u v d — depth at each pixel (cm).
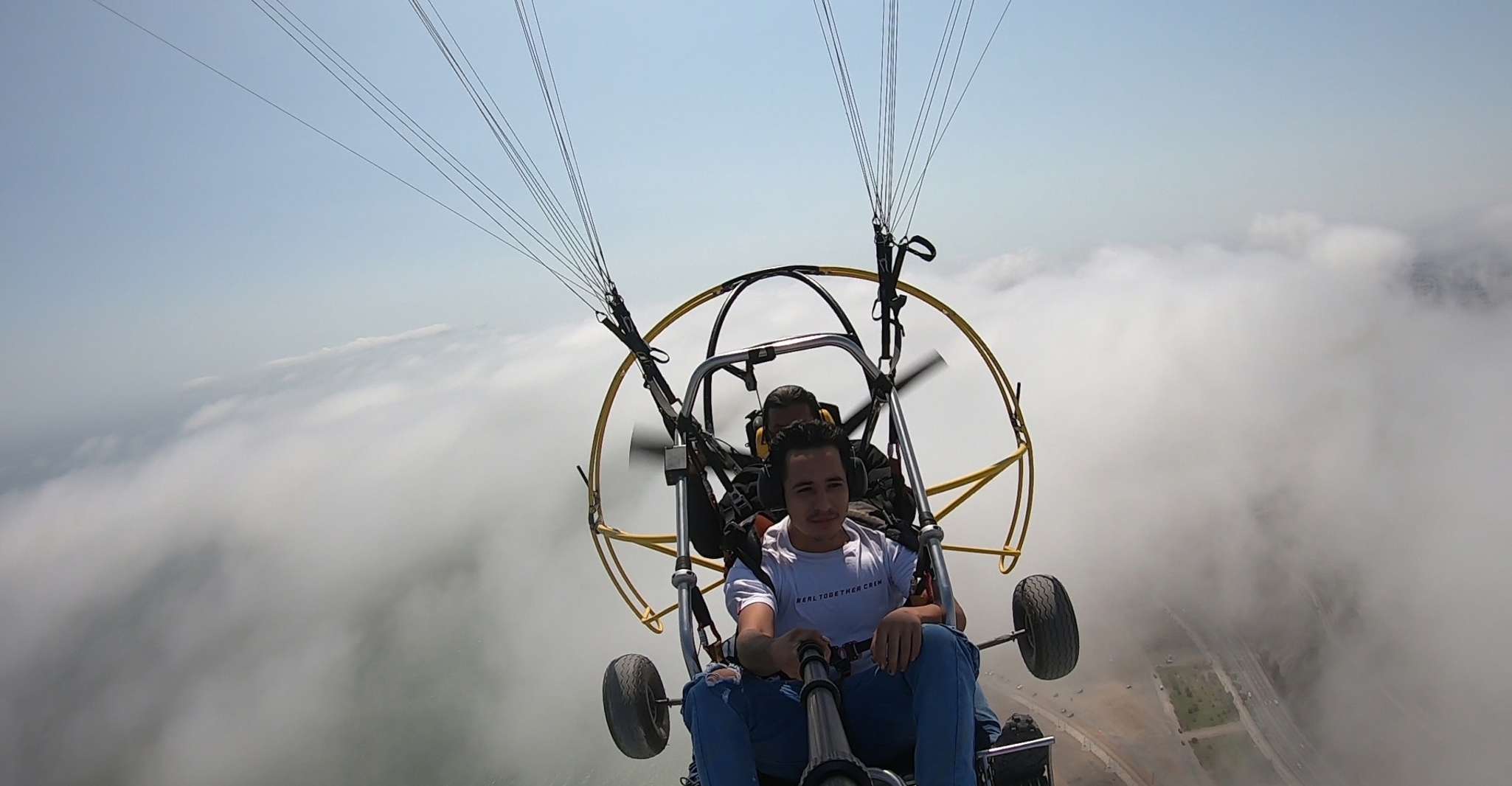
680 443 566
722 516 556
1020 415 643
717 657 437
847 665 398
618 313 574
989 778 417
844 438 449
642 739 495
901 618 353
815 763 279
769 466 453
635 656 524
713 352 670
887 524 475
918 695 358
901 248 575
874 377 566
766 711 383
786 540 446
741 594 416
